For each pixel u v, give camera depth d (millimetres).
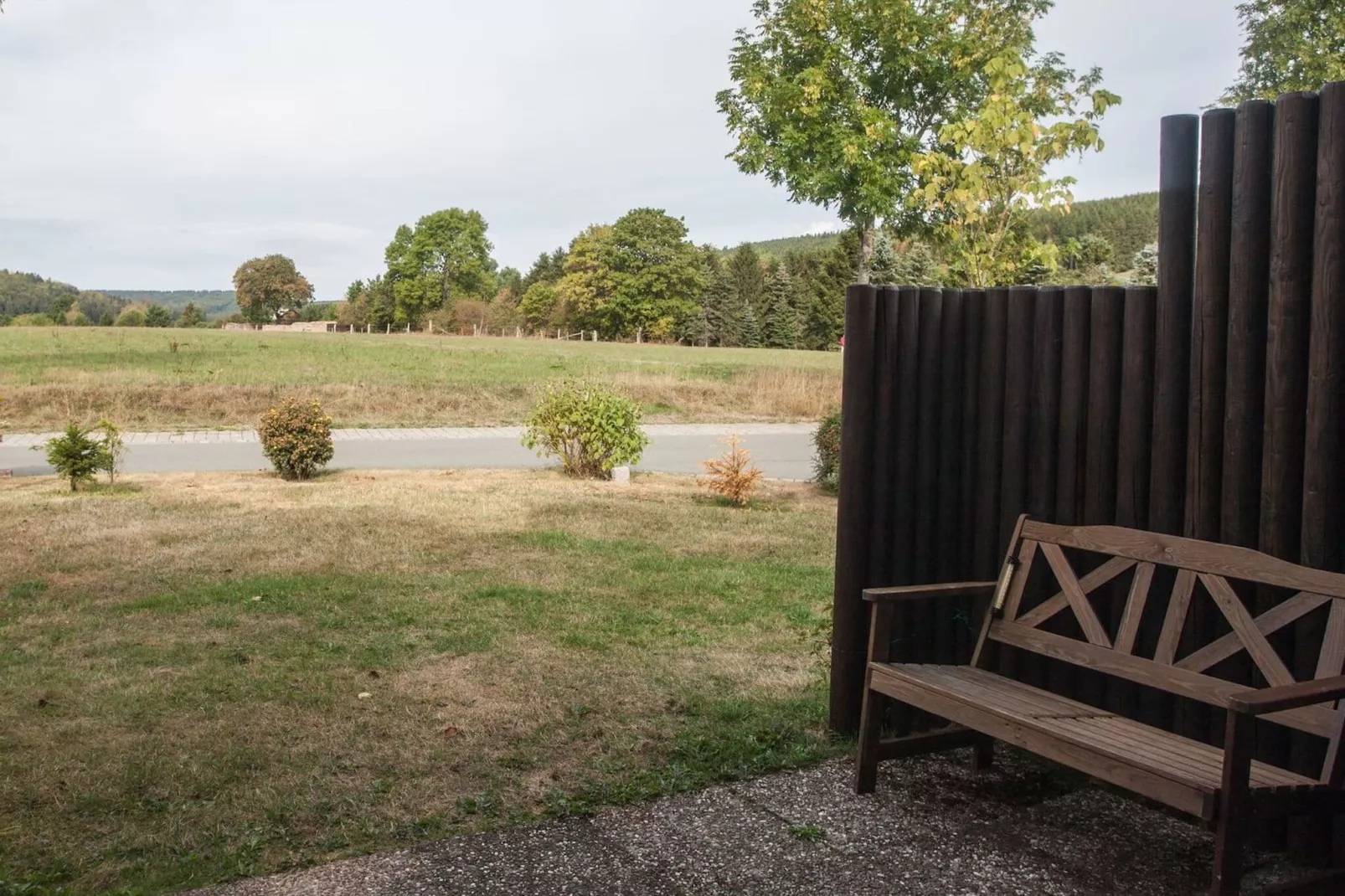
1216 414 3584
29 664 5621
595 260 87000
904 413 4375
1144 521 3908
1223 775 2656
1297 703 2678
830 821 3586
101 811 3684
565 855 3289
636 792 3822
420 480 14727
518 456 18703
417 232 102188
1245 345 3453
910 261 53156
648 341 85188
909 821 3592
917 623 4438
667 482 15266
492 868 3193
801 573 8656
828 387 30516
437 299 99625
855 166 18250
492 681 5391
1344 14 12961
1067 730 3209
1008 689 3723
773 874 3158
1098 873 3205
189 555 8750
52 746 4344
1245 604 3486
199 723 4676
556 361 40344
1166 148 3740
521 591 7570
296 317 117938
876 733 3863
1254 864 3307
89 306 136625
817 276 77938
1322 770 3156
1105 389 4012
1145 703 3836
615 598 7500
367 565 8445
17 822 3576
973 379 4457
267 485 13820
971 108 18188
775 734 4488
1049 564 4234
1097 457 4039
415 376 31734
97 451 13109
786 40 18859
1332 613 3010
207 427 22719
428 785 3934
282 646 6012
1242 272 3449
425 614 6852
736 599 7586
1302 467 3328
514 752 4312
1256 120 3393
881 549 4379
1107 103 6336
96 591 7430
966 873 3182
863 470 4344
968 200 6199
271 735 4512
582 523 10930
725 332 83625
